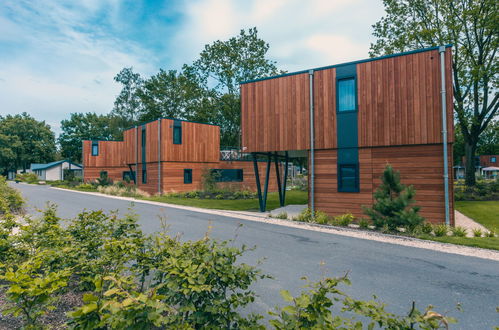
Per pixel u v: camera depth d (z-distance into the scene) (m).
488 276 4.89
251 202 16.47
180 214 11.50
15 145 60.97
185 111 40.59
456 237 7.52
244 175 23.83
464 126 19.55
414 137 9.40
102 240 3.70
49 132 68.50
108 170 34.84
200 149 22.80
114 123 45.09
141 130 23.81
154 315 1.55
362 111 10.24
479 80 18.30
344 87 10.65
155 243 3.10
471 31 18.86
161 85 41.53
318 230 8.65
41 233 4.02
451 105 8.97
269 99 11.94
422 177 9.32
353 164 10.39
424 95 9.32
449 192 8.92
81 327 1.58
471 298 4.07
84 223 4.13
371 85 10.13
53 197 18.70
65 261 3.29
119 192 21.75
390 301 3.95
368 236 7.85
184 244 2.65
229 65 32.53
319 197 10.93
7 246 3.70
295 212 12.56
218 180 22.97
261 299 3.91
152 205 14.57
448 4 18.48
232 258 2.30
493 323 3.40
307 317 1.63
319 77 11.02
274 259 5.77
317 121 10.99
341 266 5.38
